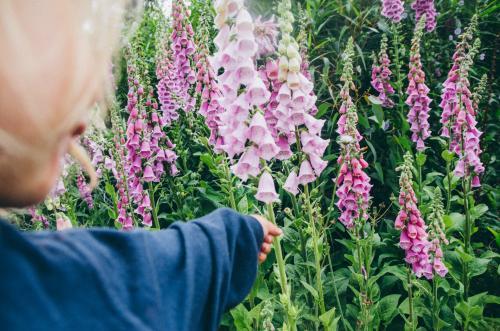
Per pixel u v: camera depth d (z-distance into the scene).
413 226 2.64
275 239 2.05
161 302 0.80
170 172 3.94
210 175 4.67
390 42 5.45
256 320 2.43
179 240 0.92
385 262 3.65
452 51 5.53
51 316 0.65
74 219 3.41
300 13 4.45
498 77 5.32
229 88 2.02
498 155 4.72
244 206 3.09
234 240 1.03
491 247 4.07
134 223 3.62
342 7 5.25
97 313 0.70
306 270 3.11
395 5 4.74
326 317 2.36
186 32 4.70
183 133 4.55
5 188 0.62
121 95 5.73
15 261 0.65
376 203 4.52
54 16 0.62
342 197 2.79
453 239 3.31
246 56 1.92
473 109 3.49
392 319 3.10
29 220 3.91
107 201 4.57
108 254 0.78
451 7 5.70
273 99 2.26
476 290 3.66
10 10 0.59
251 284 1.06
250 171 2.01
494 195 4.12
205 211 4.15
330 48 5.30
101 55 0.69
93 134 3.49
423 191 3.78
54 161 0.67
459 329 3.24
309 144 2.23
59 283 0.69
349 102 3.47
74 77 0.64
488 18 5.68
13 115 0.59
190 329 0.85
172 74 4.70
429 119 5.02
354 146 2.75
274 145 2.00
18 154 0.60
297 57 2.08
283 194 3.89
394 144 4.40
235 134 1.99
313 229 2.45
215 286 0.92
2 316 0.62
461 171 3.24
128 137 3.61
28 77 0.59
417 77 4.00
